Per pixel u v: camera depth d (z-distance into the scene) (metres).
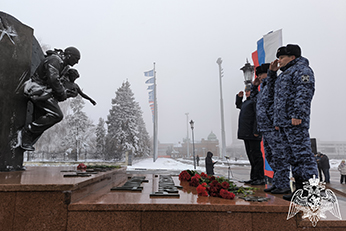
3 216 2.40
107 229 2.37
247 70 6.73
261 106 4.46
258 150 5.34
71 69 6.08
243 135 5.34
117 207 2.39
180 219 2.40
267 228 2.39
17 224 2.39
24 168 5.24
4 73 4.90
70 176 3.60
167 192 3.19
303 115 3.13
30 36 5.58
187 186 4.21
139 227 2.38
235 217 2.42
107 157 26.69
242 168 23.86
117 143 35.44
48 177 3.38
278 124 3.49
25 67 5.37
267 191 4.18
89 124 38.84
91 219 2.39
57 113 5.35
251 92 5.32
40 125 5.20
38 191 2.43
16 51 5.18
